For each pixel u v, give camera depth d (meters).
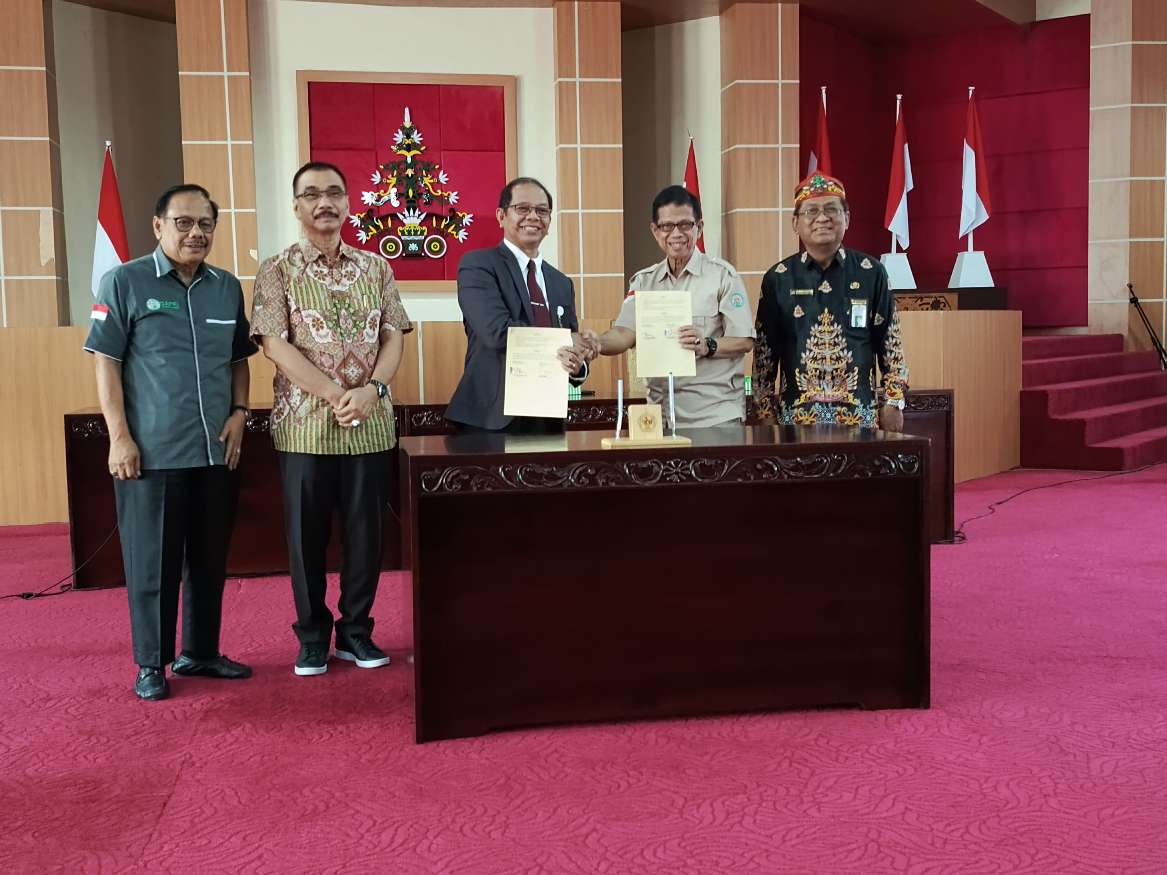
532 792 2.57
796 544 3.10
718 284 3.69
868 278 3.71
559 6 9.25
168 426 3.33
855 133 11.47
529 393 3.15
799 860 2.21
